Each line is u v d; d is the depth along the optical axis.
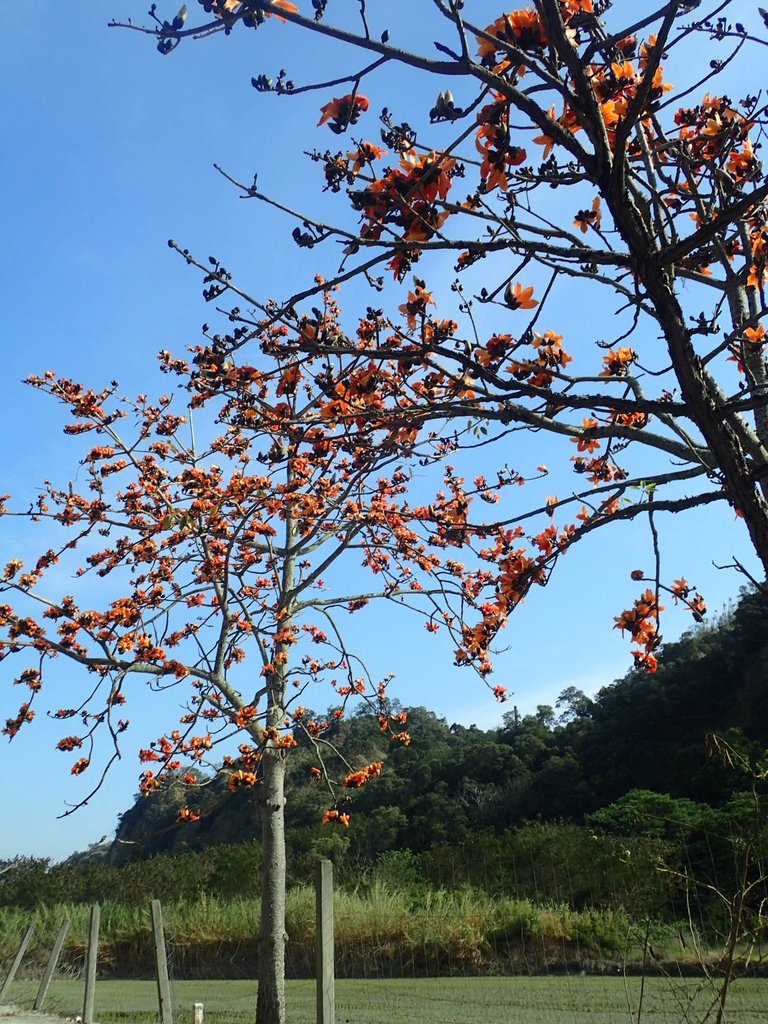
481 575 7.17
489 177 2.72
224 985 12.34
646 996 7.23
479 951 11.34
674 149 3.33
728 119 3.17
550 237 2.83
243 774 6.92
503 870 14.43
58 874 21.64
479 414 2.95
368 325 3.70
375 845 27.25
